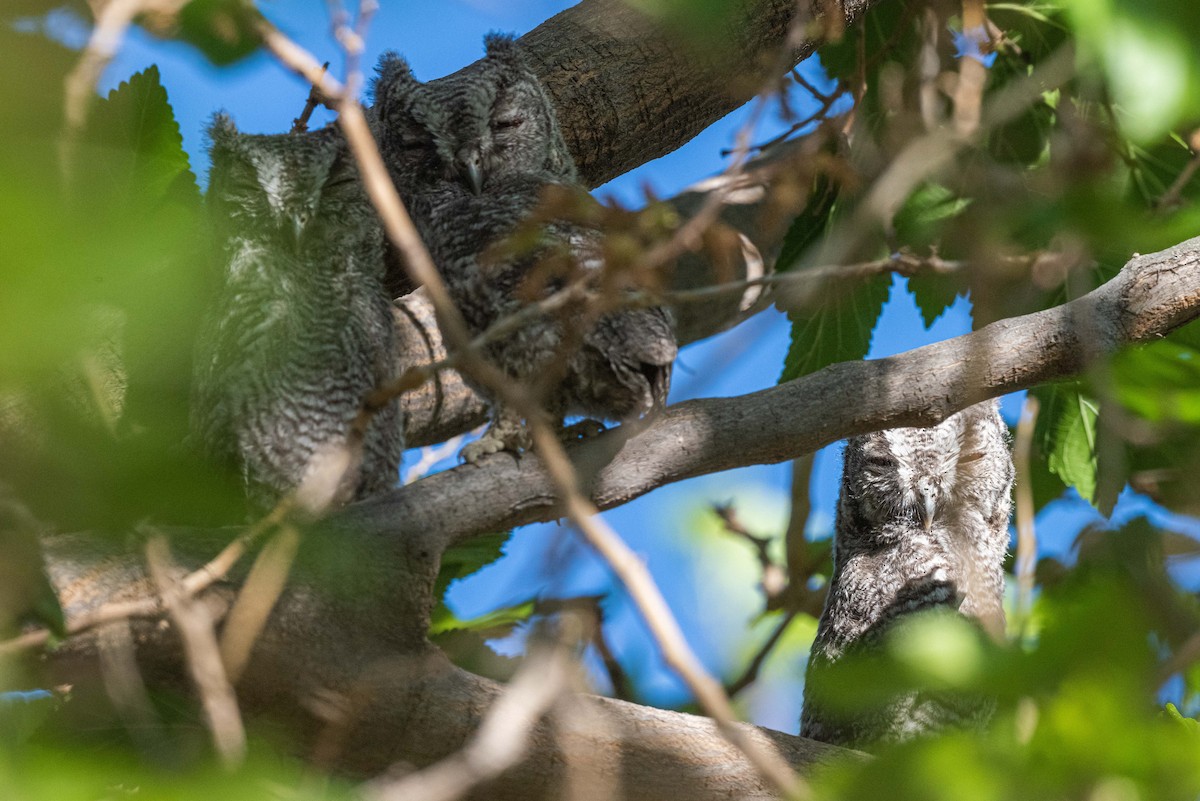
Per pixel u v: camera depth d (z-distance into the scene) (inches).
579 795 274.7
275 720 283.6
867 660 143.3
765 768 164.4
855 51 442.3
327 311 363.9
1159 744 136.9
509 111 410.3
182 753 235.5
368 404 240.4
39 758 137.0
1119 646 132.8
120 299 128.8
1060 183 192.7
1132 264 328.8
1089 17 129.3
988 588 472.4
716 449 318.3
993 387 325.4
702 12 146.9
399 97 418.3
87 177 139.9
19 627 224.7
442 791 153.0
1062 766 136.6
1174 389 241.3
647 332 328.8
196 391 348.2
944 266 242.8
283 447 347.6
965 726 382.9
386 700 285.9
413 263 207.5
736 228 470.3
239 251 366.3
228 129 388.2
